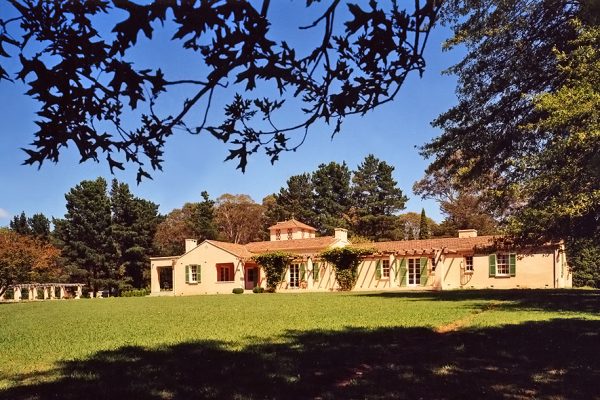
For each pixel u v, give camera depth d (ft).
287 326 36.47
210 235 195.42
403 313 43.60
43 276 122.83
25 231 220.64
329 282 109.81
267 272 114.32
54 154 9.22
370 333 31.17
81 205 169.78
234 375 20.29
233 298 83.41
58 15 8.05
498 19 53.42
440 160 64.64
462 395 16.90
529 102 54.24
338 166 208.33
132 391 18.02
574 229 51.01
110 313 55.88
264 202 234.38
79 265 168.45
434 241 106.11
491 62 56.90
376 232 193.26
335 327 34.83
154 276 132.46
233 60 8.85
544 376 19.38
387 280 105.29
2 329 39.52
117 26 7.57
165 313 53.11
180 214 209.56
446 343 27.09
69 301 96.48
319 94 10.46
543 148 52.08
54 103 8.84
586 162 38.93
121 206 176.86
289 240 127.75
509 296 64.34
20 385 19.30
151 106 9.23
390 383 18.61
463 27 55.67
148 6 7.36
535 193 49.75
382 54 9.85
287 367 21.59
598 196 40.63
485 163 59.47
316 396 17.28
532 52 53.83
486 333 30.48
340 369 21.15
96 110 9.23
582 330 31.24
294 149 11.14
